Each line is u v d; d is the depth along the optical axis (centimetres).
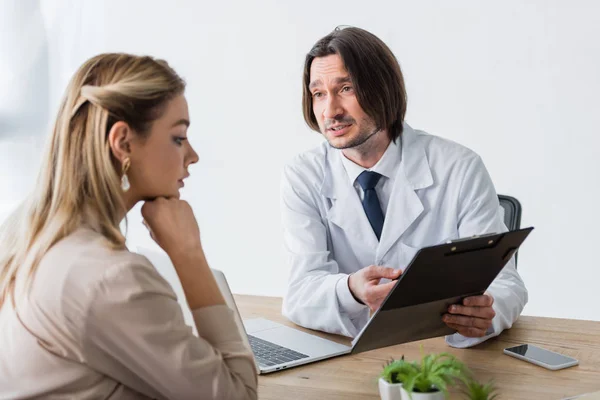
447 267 140
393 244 200
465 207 198
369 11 345
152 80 119
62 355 110
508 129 327
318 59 192
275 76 366
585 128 313
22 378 112
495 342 165
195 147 388
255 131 374
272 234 376
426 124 342
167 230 124
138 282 109
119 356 110
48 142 121
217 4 373
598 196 314
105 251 111
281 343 168
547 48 316
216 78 379
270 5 362
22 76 399
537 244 327
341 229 207
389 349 164
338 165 206
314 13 355
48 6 398
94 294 107
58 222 115
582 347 160
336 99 190
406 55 341
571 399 127
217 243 389
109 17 394
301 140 364
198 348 113
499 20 323
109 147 117
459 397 129
